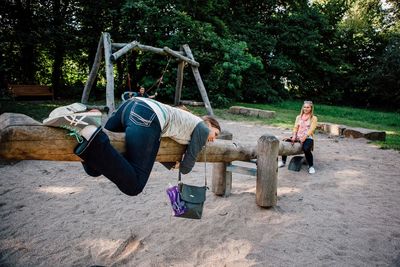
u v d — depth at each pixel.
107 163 1.75
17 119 1.79
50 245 3.08
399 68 22.23
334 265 2.80
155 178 5.21
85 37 17.06
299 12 23.92
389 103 24.88
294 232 3.36
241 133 9.38
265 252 2.99
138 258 2.90
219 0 18.97
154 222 3.58
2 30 15.41
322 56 25.38
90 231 3.36
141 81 16.67
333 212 3.90
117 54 8.74
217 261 2.86
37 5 15.94
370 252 3.02
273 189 3.79
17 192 4.35
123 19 16.09
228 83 16.23
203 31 15.84
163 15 15.62
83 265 2.80
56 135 1.80
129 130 2.00
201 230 3.39
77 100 16.22
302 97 25.94
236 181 5.14
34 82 17.62
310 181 5.13
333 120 13.77
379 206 4.15
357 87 25.50
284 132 9.79
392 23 25.52
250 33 21.17
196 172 5.69
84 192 4.43
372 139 9.34
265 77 22.08
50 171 5.32
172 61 15.52
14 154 1.74
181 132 2.32
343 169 5.95
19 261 2.81
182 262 2.85
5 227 3.38
